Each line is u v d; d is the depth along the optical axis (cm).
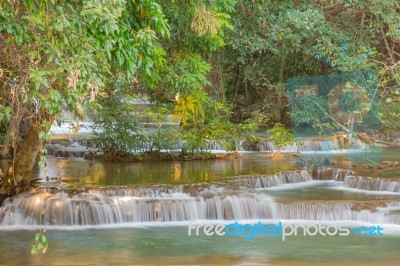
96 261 1070
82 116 890
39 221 1284
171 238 1216
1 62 870
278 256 1109
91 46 851
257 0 1738
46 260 1074
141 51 971
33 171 1617
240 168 1712
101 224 1294
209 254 1119
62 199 1298
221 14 1246
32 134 1331
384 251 1141
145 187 1389
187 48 1323
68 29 827
